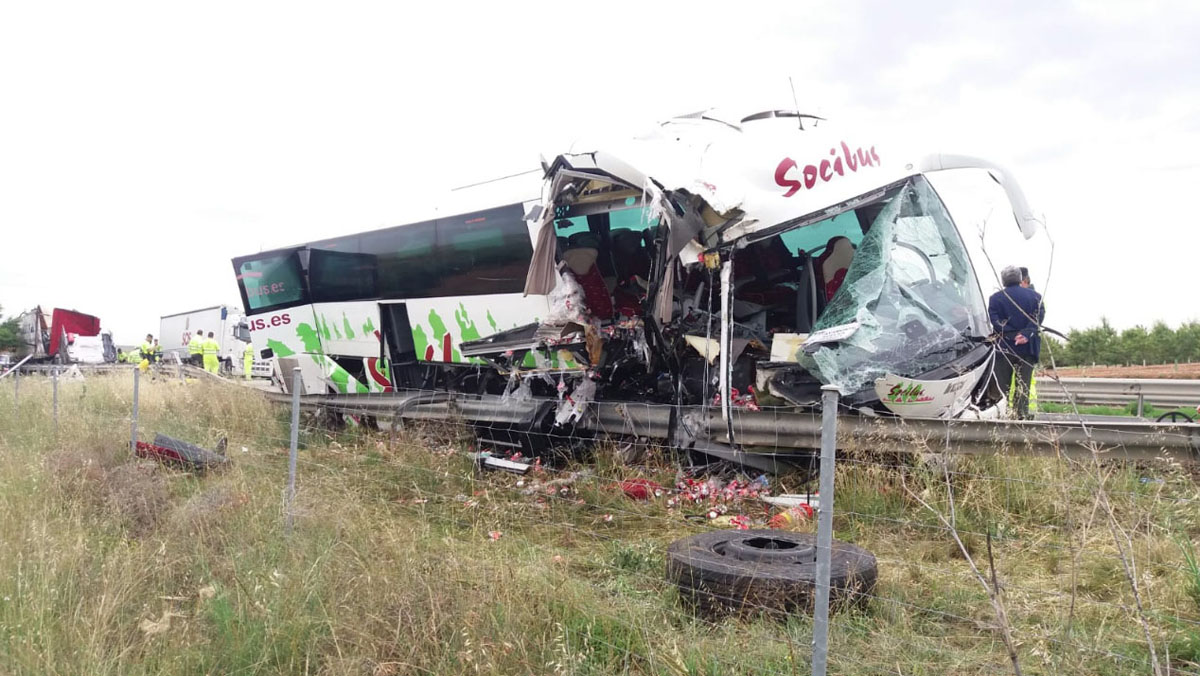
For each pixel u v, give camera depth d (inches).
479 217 411.8
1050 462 226.5
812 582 170.6
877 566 188.4
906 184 316.8
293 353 534.3
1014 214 315.6
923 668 143.6
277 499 231.0
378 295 471.8
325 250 504.7
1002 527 219.6
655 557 212.4
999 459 240.1
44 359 1322.6
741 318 337.1
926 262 307.7
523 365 377.1
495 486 300.4
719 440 295.1
